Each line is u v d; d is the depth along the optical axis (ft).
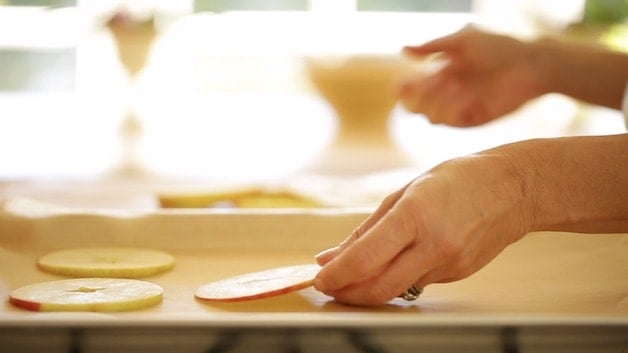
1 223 3.04
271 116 8.42
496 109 3.81
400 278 2.44
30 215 3.06
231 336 1.94
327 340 1.94
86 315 2.07
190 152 6.30
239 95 9.94
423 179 2.45
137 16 7.36
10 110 8.36
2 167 5.49
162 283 2.79
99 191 4.15
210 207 3.82
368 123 7.03
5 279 2.79
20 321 1.93
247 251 3.05
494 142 7.22
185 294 2.70
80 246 3.05
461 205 2.42
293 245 3.06
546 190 2.52
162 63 9.61
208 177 4.93
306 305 2.56
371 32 9.81
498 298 2.65
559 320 1.95
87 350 1.92
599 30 7.49
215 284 2.71
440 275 2.47
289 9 9.91
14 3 9.48
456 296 2.66
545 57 3.76
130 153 6.19
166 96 9.46
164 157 6.03
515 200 2.48
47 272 2.84
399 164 5.94
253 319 1.96
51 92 9.50
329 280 2.46
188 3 9.62
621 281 2.77
